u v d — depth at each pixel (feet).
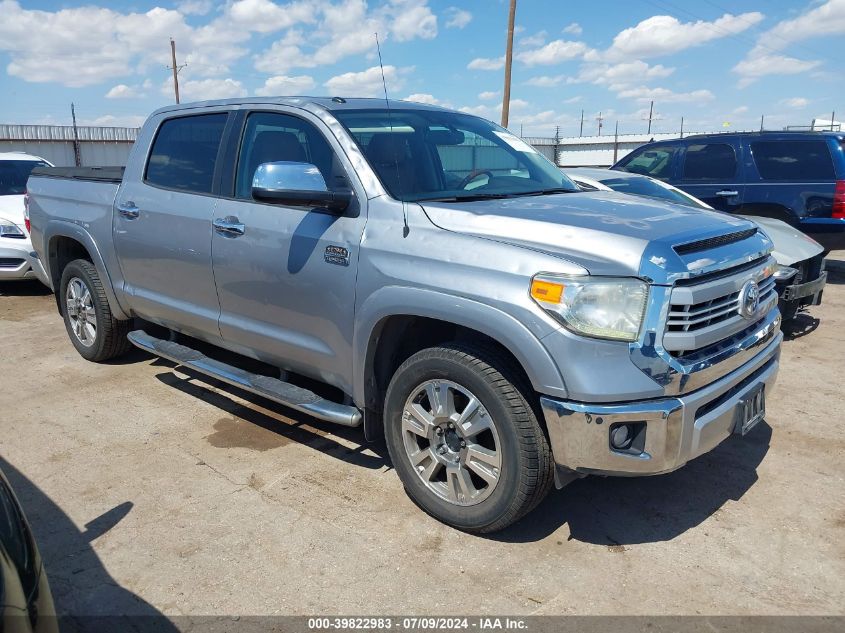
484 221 9.93
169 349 15.02
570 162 154.61
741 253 10.02
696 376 8.96
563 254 9.01
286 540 10.19
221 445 13.44
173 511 11.02
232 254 12.84
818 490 11.62
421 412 10.46
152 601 8.89
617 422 8.68
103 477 12.18
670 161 30.68
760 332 10.50
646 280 8.72
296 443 13.53
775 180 27.84
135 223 15.28
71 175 18.10
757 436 13.79
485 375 9.44
